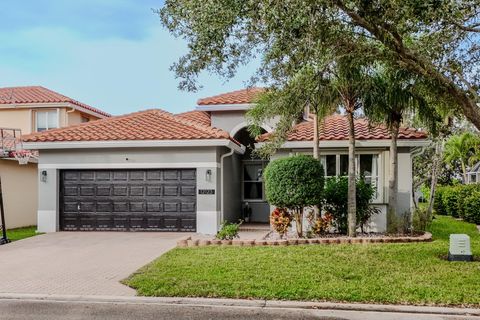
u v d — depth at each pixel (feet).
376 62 38.37
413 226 51.29
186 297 27.45
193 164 54.08
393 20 24.77
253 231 56.39
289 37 24.30
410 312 24.84
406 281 29.09
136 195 55.47
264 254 37.24
